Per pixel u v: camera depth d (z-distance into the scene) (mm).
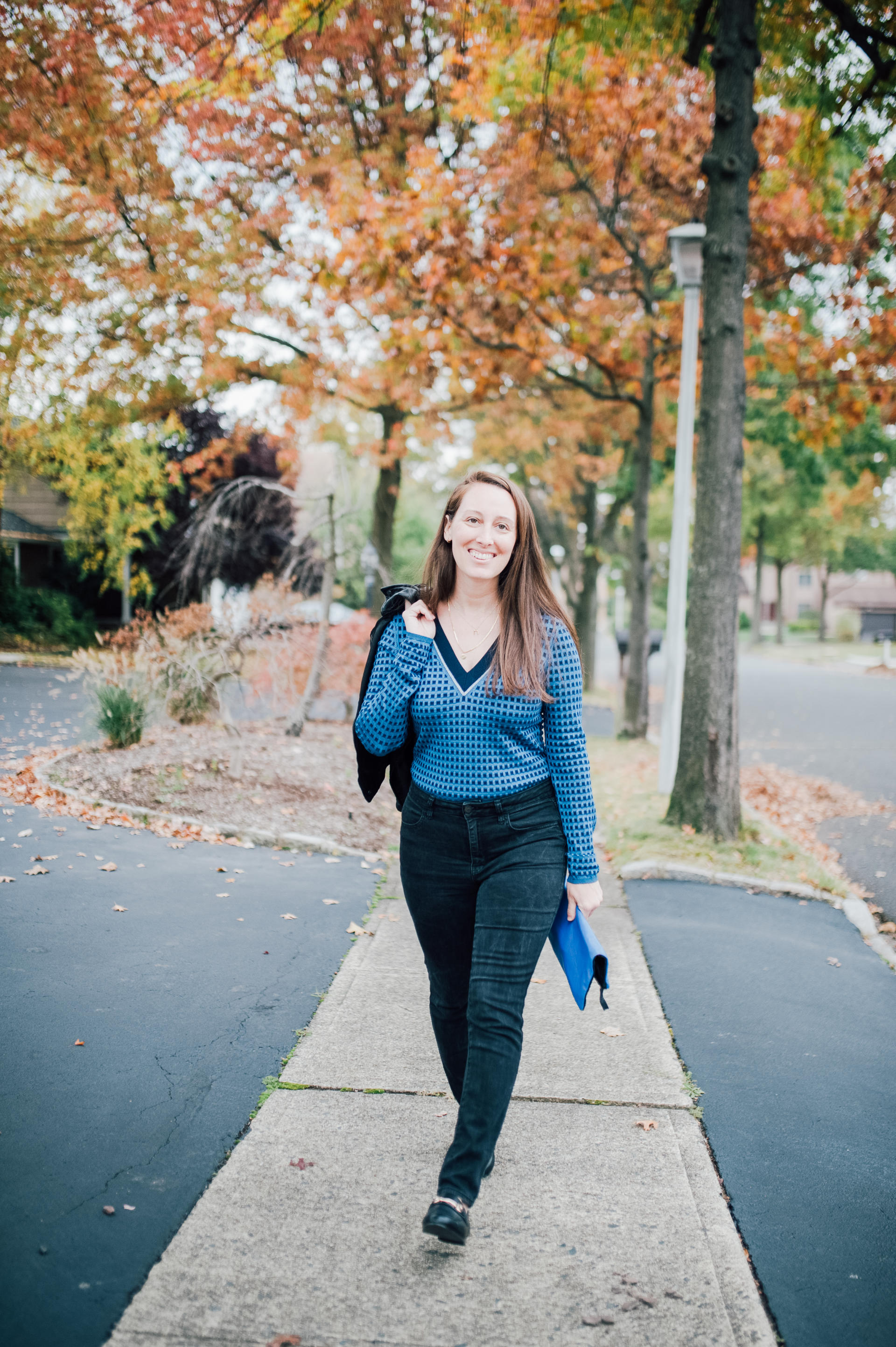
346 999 3965
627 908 5641
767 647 52906
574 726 2488
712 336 7125
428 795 2457
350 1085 3227
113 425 13602
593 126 9922
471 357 12125
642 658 14094
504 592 2498
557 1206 2611
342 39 9508
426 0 9164
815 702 21422
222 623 9398
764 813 9164
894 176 10000
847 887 6434
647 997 4246
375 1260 2342
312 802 7715
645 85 9805
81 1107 3008
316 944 4641
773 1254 2488
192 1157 2762
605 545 21703
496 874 2410
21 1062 3281
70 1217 2459
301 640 10680
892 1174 2887
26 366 12641
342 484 10297
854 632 59031
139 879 5496
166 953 4395
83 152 10148
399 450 13859
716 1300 2264
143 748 9117
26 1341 2027
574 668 2498
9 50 8883
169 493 21625
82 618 26516
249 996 3959
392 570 15039
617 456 18266
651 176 10891
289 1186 2627
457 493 2539
